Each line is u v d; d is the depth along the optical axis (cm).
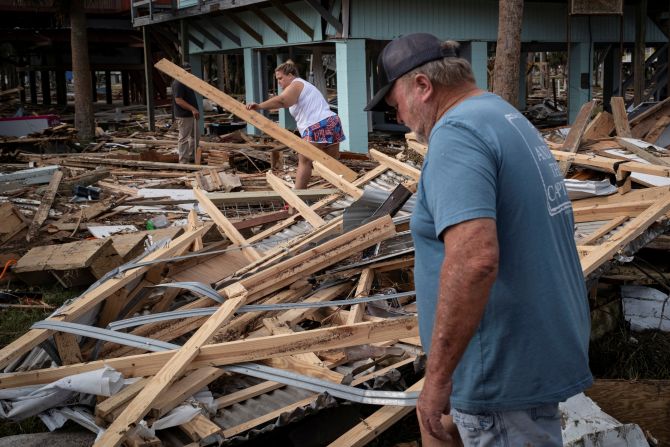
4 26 3288
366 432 369
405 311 494
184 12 1972
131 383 389
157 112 3003
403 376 420
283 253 575
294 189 935
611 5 1614
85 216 937
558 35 1870
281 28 1759
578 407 409
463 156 223
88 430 386
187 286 458
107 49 3028
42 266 630
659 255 661
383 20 1553
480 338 236
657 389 449
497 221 231
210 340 437
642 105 1169
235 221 773
